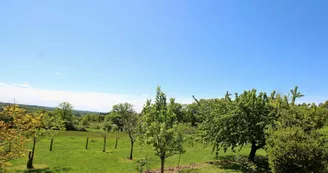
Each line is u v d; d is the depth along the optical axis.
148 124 17.23
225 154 32.72
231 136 24.09
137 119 30.19
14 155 11.39
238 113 23.58
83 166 24.56
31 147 34.03
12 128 11.49
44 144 37.75
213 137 25.55
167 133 16.14
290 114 17.75
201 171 21.86
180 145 17.03
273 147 15.30
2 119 11.38
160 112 17.20
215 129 25.39
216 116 25.36
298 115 17.69
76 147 37.47
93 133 62.22
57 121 30.28
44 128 25.88
